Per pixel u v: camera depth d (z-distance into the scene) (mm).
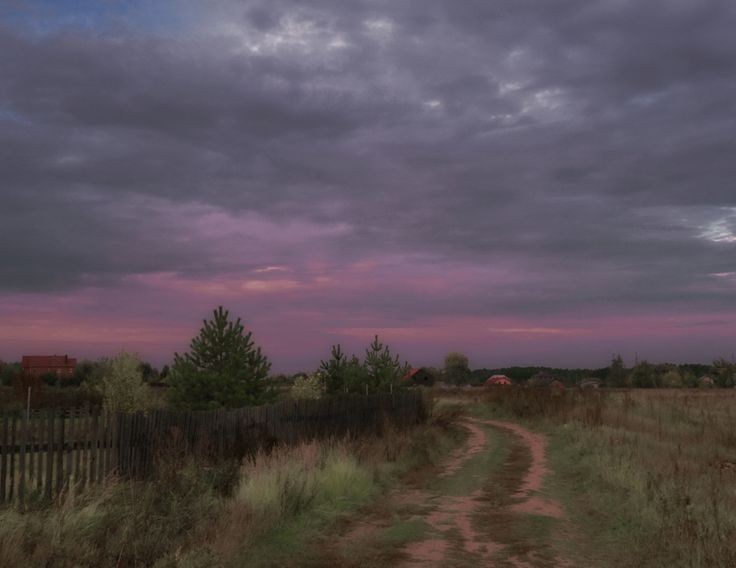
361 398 21047
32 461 9281
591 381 74125
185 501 8789
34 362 66938
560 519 10898
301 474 11625
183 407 18375
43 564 6379
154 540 7262
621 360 71688
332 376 27594
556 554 8664
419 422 25422
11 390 29891
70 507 7992
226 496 10359
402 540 9242
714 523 8992
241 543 8039
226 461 11523
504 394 39094
